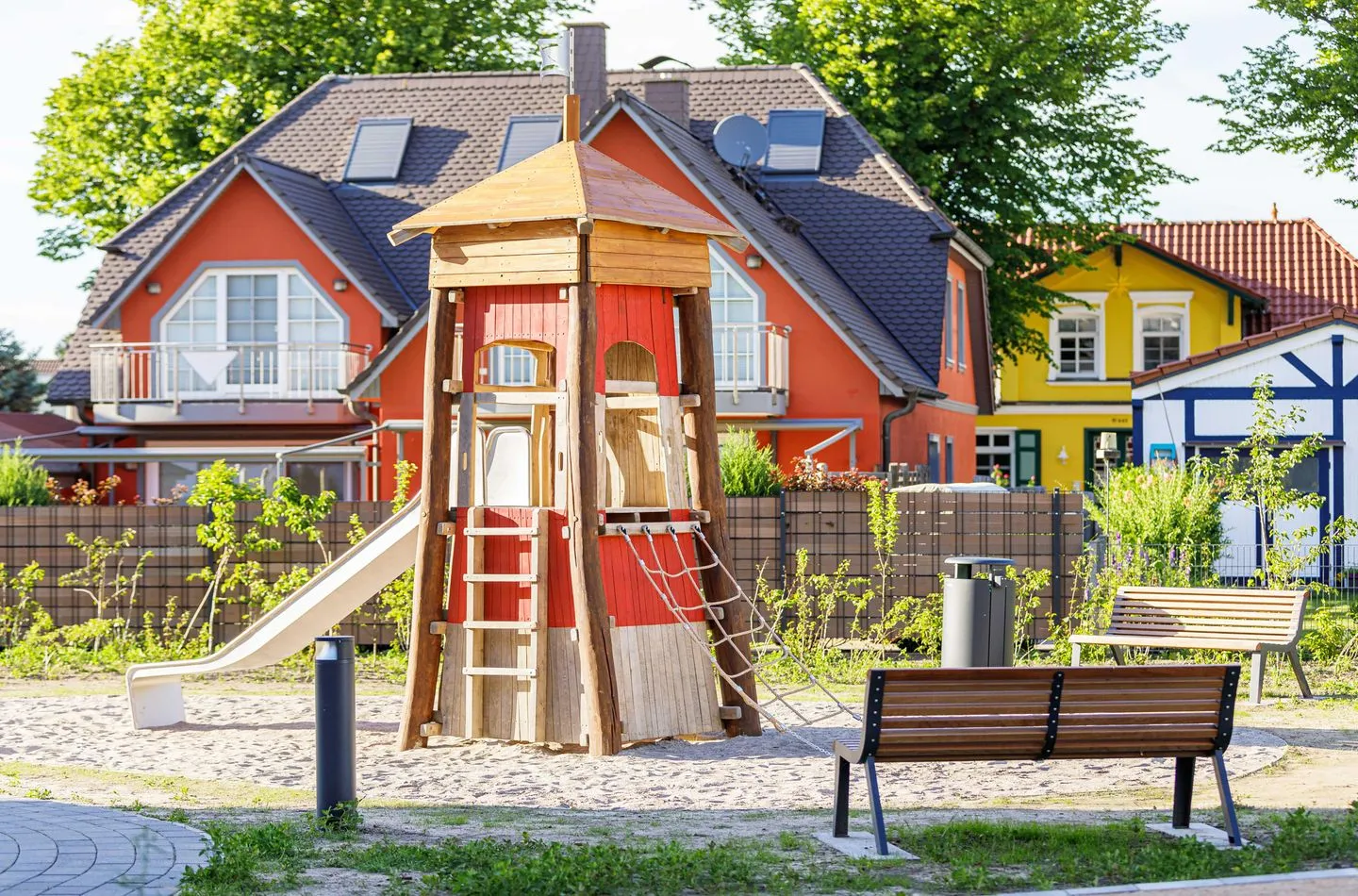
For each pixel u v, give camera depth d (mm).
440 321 12898
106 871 7383
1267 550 18344
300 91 38875
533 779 11211
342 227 30859
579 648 12242
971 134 38062
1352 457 28578
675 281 13078
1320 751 12031
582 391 12195
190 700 15781
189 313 30484
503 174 12969
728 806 10023
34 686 16938
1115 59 38250
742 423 27797
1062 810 9586
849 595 18375
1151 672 8484
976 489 19359
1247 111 28141
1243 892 6844
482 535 12656
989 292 39156
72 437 35250
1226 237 47375
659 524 12820
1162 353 45031
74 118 39719
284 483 19281
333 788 8922
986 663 13383
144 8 39875
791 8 40062
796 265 27891
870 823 9086
